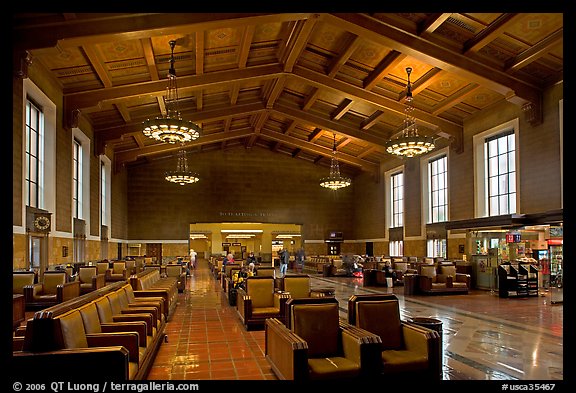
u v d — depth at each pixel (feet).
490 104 48.67
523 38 35.19
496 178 48.98
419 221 65.57
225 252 111.75
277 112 63.10
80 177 49.98
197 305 34.91
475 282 46.06
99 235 55.77
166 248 80.33
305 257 86.74
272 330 15.84
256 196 85.61
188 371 16.47
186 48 38.96
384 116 58.23
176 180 67.00
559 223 37.52
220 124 68.49
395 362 13.48
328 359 13.82
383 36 36.19
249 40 39.78
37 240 35.45
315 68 48.06
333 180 71.92
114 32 30.04
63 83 39.96
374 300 16.02
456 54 38.14
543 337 21.84
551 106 40.11
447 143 58.08
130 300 21.43
